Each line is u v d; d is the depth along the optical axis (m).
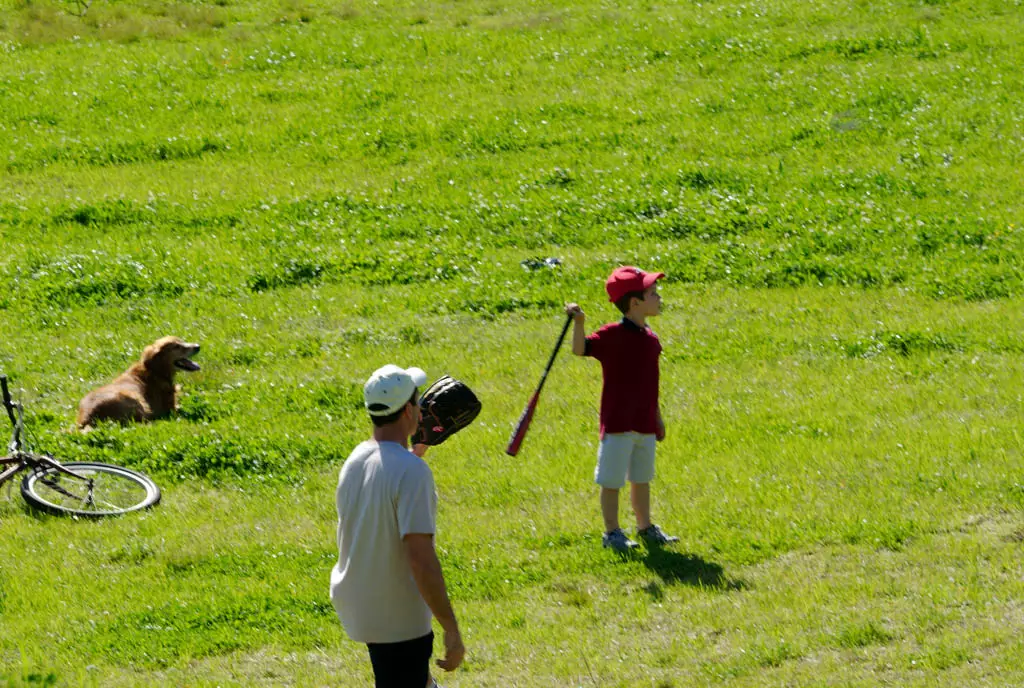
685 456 42.78
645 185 79.62
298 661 28.92
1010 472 38.84
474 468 42.38
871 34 106.00
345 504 21.08
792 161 83.88
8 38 111.31
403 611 20.95
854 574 32.19
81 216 76.12
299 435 46.03
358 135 90.19
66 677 28.14
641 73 101.12
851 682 26.39
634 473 34.75
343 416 48.78
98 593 33.00
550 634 29.77
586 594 31.95
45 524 38.00
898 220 72.19
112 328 59.88
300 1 121.56
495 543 35.75
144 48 109.56
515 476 41.34
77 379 53.44
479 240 72.38
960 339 55.47
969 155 83.56
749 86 97.12
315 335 58.53
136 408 47.62
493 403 49.56
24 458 39.66
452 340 57.97
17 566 34.81
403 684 21.28
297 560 35.00
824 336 57.00
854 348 55.00
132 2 121.56
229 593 32.62
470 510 38.72
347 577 21.05
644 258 68.25
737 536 35.28
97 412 46.47
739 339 56.91
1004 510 36.09
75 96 97.88
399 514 20.48
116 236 73.75
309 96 98.25
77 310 62.12
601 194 78.19
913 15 111.38
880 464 40.66
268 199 78.94
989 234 70.00
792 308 61.19
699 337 57.34
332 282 66.62
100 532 37.44
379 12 119.12
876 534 34.66
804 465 40.97
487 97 97.06
